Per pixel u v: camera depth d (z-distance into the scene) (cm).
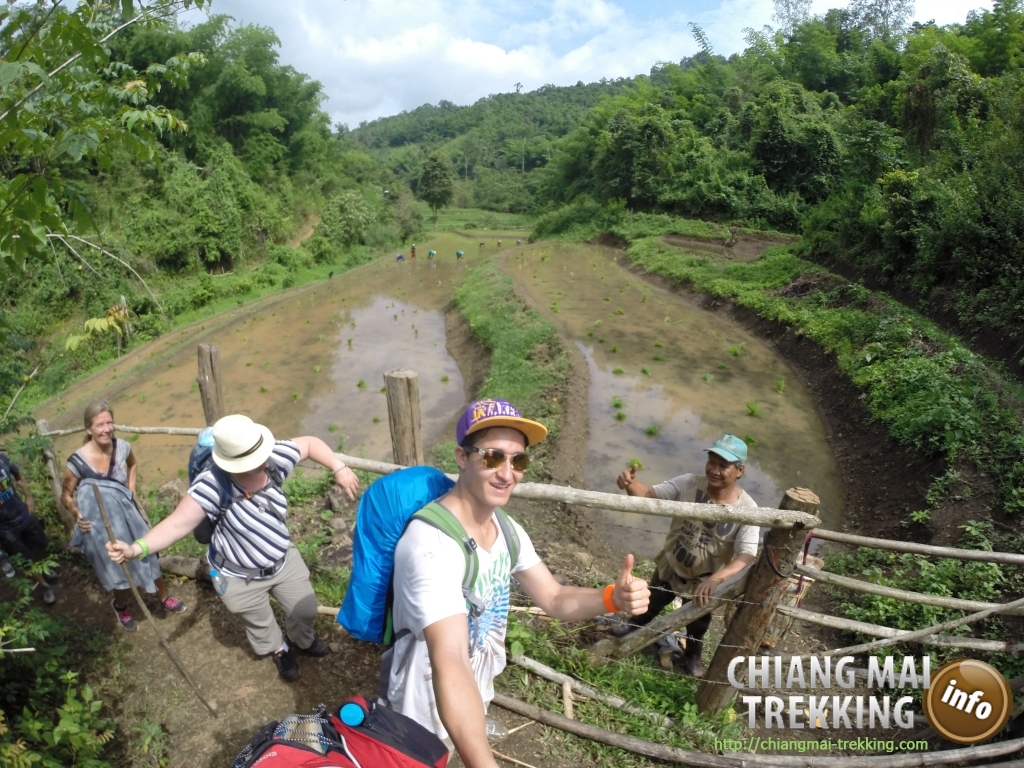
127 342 1902
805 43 4109
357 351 1839
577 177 4806
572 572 575
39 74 232
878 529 830
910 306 1538
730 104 3816
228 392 1530
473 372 1591
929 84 2220
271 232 3306
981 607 416
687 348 1614
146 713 361
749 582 331
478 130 13550
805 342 1506
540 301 2066
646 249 2717
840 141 3008
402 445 487
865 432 1055
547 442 1038
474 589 203
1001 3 2900
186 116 3325
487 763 159
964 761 356
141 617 436
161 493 675
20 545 464
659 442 1098
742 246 2631
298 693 371
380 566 215
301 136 4144
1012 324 1240
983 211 1433
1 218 279
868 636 522
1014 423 845
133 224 2395
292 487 633
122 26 304
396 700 211
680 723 352
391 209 4816
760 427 1172
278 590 352
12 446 438
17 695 356
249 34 3675
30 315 1594
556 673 375
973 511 743
